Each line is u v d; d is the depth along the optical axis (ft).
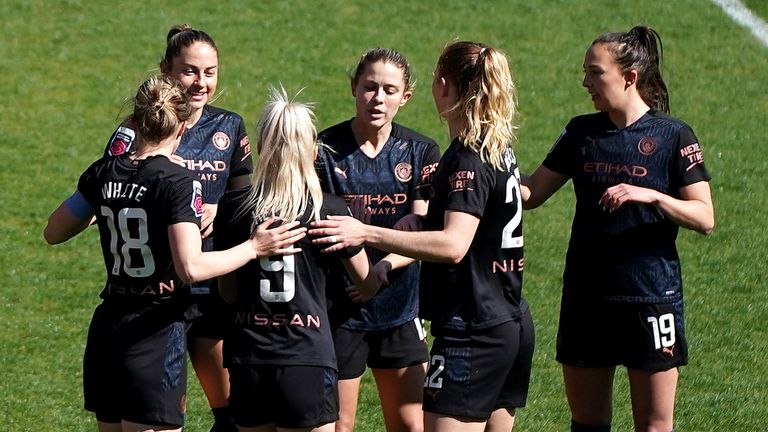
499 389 60.39
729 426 81.00
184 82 70.79
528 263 112.47
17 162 131.95
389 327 68.39
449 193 58.80
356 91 67.26
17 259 110.01
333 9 181.78
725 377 89.35
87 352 61.67
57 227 62.28
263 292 58.75
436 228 59.98
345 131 69.00
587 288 65.87
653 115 65.57
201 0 183.52
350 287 67.00
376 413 84.23
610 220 65.00
